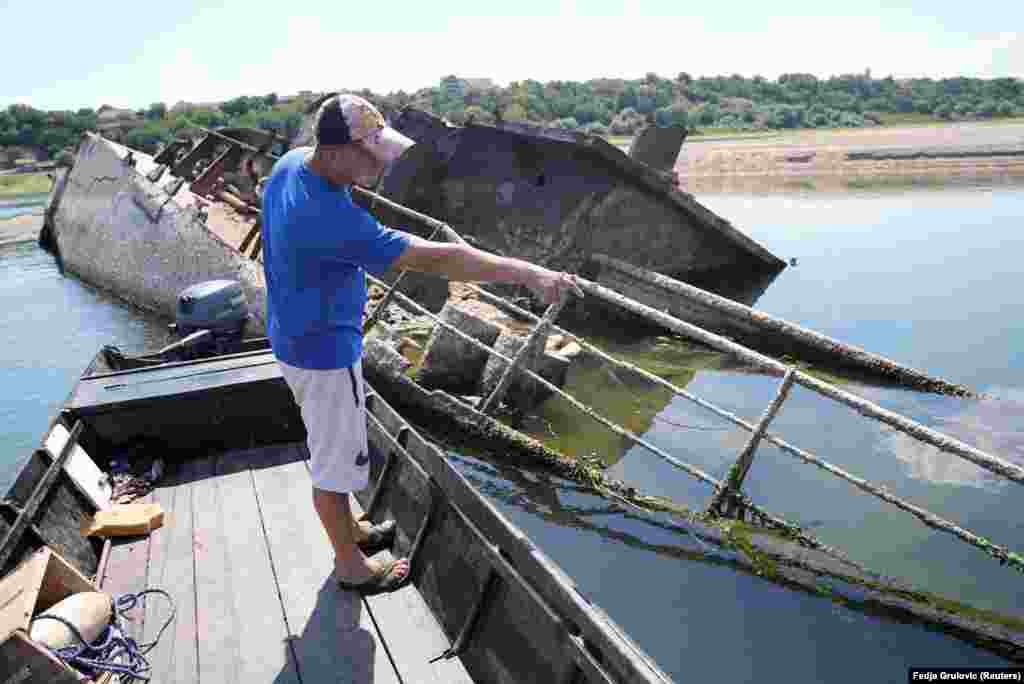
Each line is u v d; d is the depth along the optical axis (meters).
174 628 2.88
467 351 7.21
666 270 11.47
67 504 3.55
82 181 18.69
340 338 2.60
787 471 5.66
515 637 2.56
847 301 10.77
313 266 2.45
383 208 10.68
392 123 11.51
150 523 3.56
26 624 2.38
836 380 7.77
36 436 8.18
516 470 5.94
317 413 2.70
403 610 2.97
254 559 3.32
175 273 12.33
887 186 27.53
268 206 2.57
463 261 2.47
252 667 2.67
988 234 15.36
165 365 4.84
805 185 31.02
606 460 6.00
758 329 8.81
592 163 10.38
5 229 29.53
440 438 6.42
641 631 3.91
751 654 3.70
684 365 8.47
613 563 4.58
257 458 4.36
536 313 10.44
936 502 5.06
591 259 10.59
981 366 7.84
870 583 4.19
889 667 3.56
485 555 2.77
